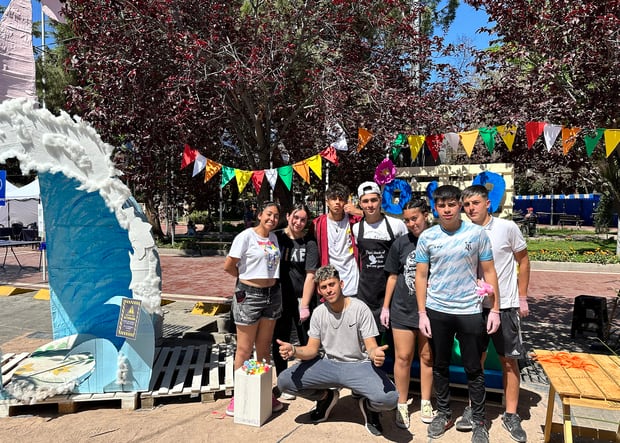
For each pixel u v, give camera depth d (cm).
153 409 390
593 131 438
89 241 461
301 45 622
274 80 605
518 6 542
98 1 527
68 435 343
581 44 488
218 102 598
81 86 583
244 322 379
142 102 527
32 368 426
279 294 394
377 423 348
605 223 2270
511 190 480
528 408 393
